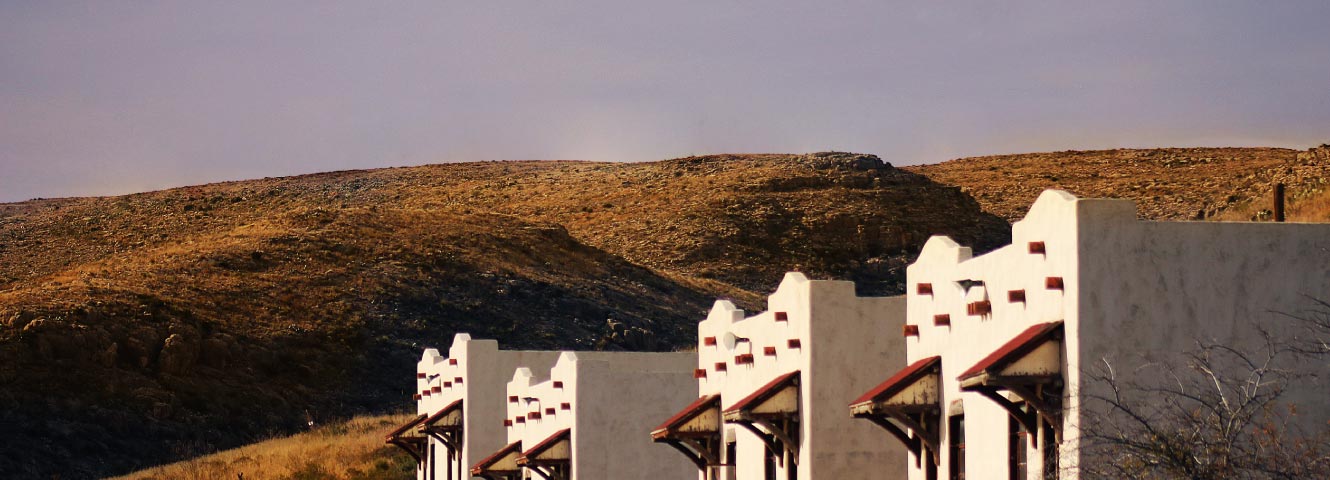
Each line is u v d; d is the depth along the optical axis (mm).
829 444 83625
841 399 84125
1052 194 62219
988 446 68250
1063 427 59938
